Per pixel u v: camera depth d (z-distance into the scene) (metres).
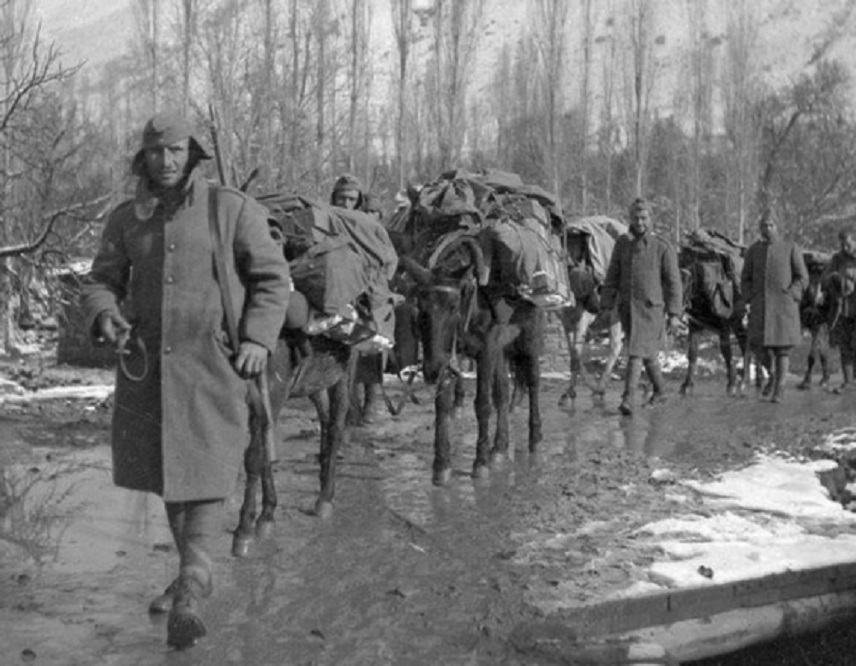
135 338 4.71
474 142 60.94
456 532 7.05
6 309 20.77
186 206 4.70
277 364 6.54
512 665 4.90
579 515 7.62
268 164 25.30
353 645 4.99
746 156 43.81
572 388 14.43
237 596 5.60
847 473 10.14
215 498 4.64
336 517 7.38
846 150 42.34
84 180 17.11
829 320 16.64
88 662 4.59
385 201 24.70
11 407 12.87
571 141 49.44
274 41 31.17
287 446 10.32
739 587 6.08
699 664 5.64
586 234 14.66
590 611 5.56
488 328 8.95
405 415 12.85
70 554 6.27
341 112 37.91
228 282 4.69
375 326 7.14
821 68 49.62
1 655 4.64
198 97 31.98
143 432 4.70
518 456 10.00
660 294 13.12
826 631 6.18
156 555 6.26
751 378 18.69
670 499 8.23
